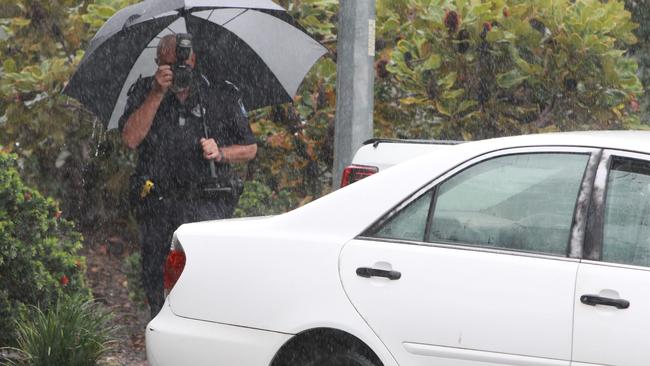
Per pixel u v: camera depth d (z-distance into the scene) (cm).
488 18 3416
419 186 1956
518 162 1930
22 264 2712
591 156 1888
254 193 3441
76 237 2994
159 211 2773
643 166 1856
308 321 1931
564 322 1795
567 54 3444
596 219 1842
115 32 2659
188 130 2756
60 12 3653
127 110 2798
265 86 2981
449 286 1866
